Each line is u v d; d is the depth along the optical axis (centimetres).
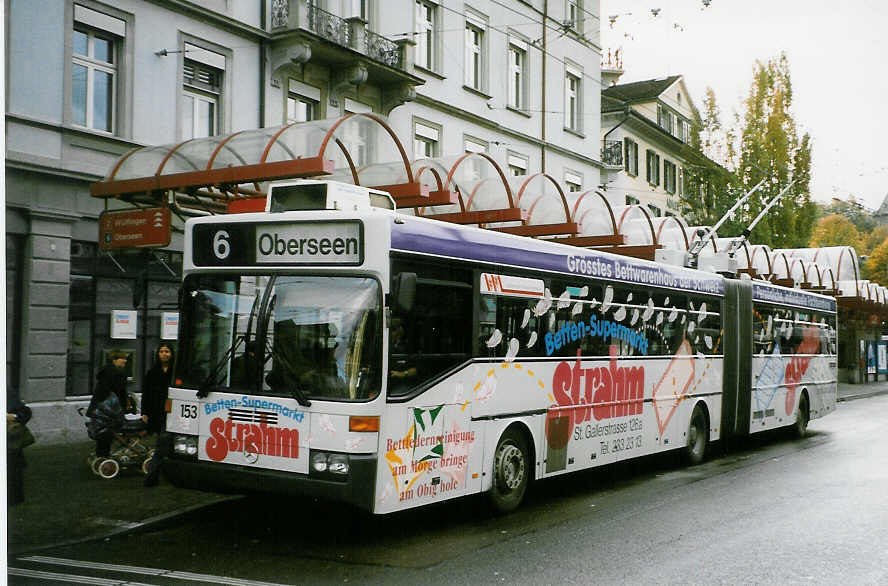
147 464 1055
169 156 1162
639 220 1598
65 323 1414
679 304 1327
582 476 1248
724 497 1060
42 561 704
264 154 1109
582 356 1059
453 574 684
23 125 1365
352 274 754
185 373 811
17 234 1370
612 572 695
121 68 1531
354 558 731
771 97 3334
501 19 2634
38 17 1384
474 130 2505
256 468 761
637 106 4591
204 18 1675
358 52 1930
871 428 2016
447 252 829
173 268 1617
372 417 730
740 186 3325
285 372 757
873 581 675
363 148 2064
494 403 894
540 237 1509
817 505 1002
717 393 1448
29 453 1259
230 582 647
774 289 1719
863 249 5788
